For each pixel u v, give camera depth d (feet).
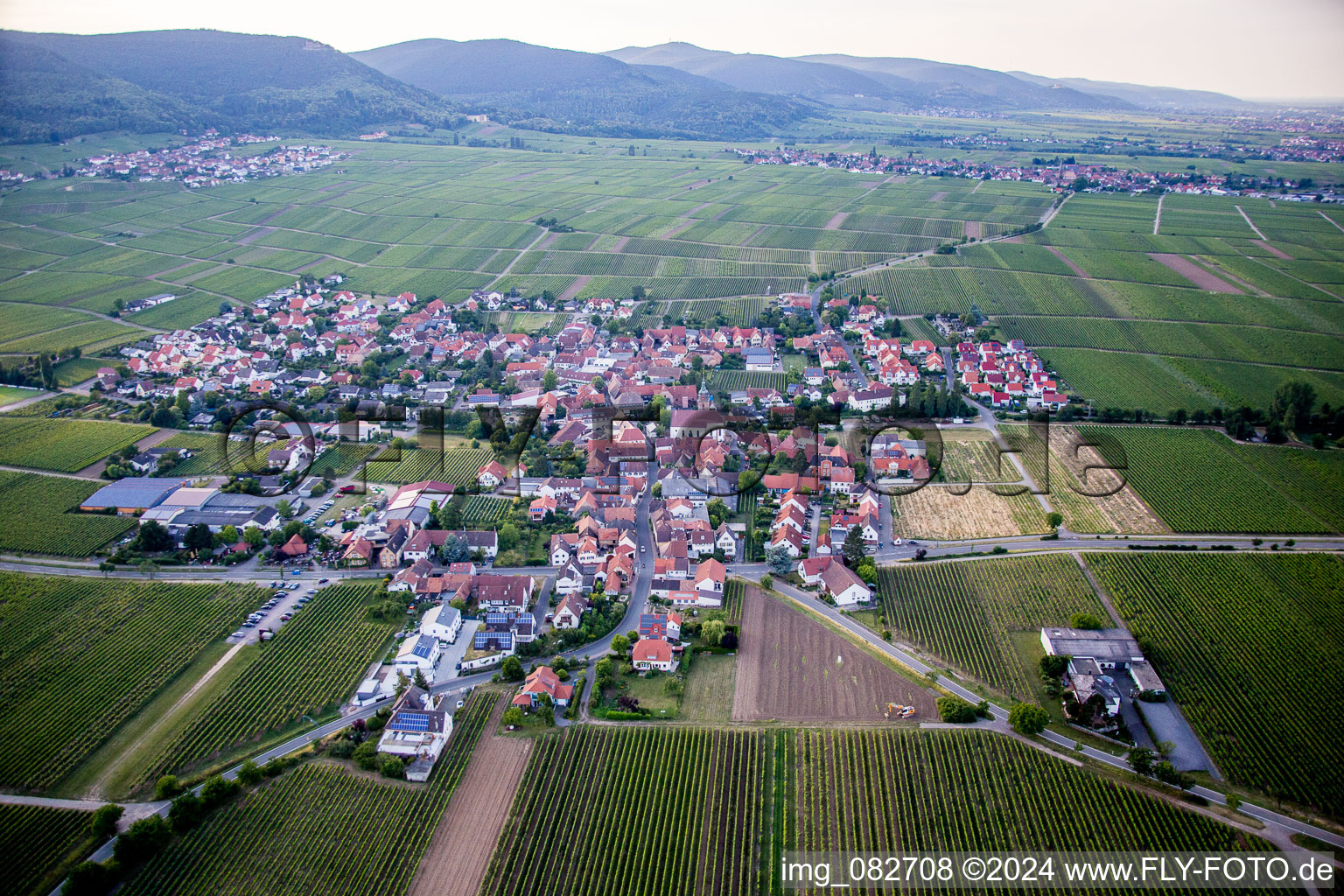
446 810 391.04
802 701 460.14
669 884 357.61
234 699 459.32
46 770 411.95
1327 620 513.86
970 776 406.21
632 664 489.26
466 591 551.59
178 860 363.56
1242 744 426.10
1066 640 488.85
